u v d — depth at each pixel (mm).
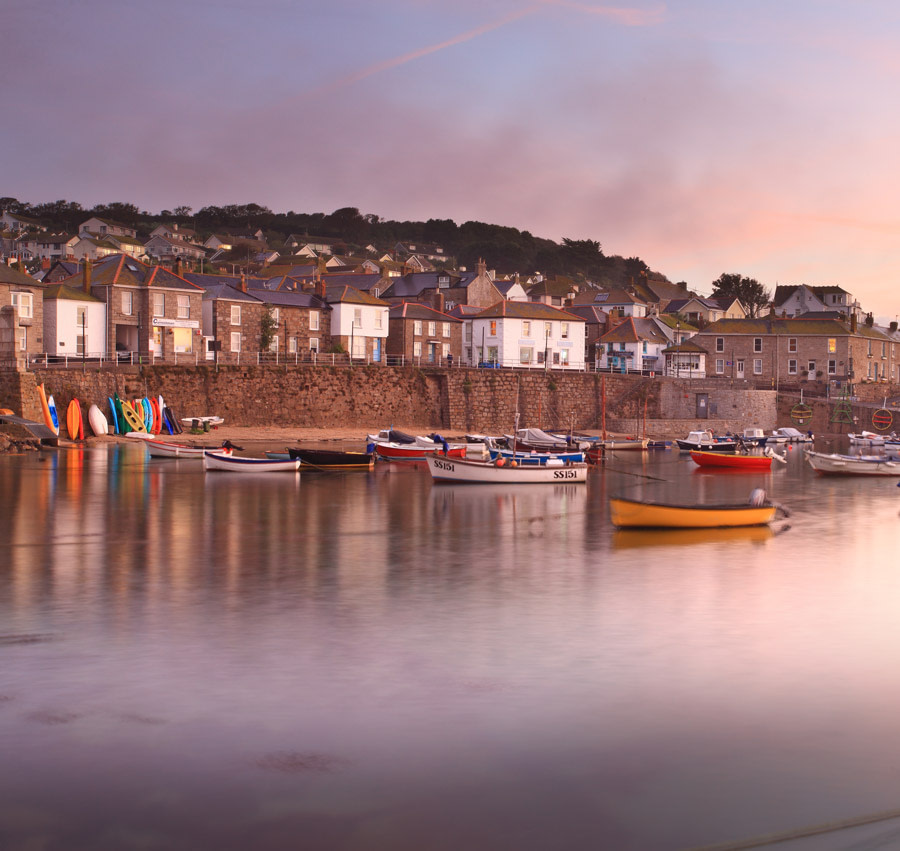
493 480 57344
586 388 110250
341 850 12359
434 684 18344
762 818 13258
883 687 18453
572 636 21938
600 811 13375
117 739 15523
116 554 32062
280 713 16719
